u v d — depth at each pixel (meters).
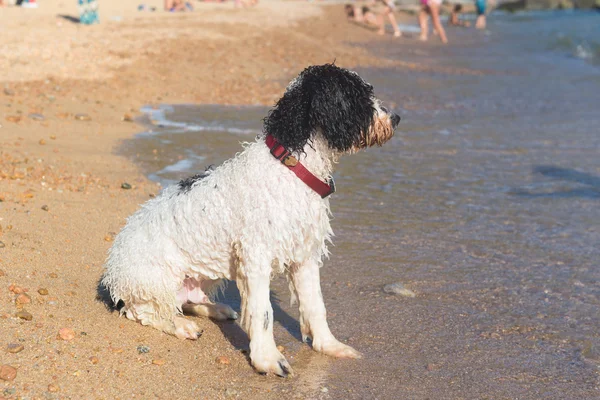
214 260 4.63
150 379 4.25
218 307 5.25
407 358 4.73
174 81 14.58
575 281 6.08
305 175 4.30
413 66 19.50
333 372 4.52
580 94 15.84
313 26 25.48
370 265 6.34
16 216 6.44
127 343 4.66
